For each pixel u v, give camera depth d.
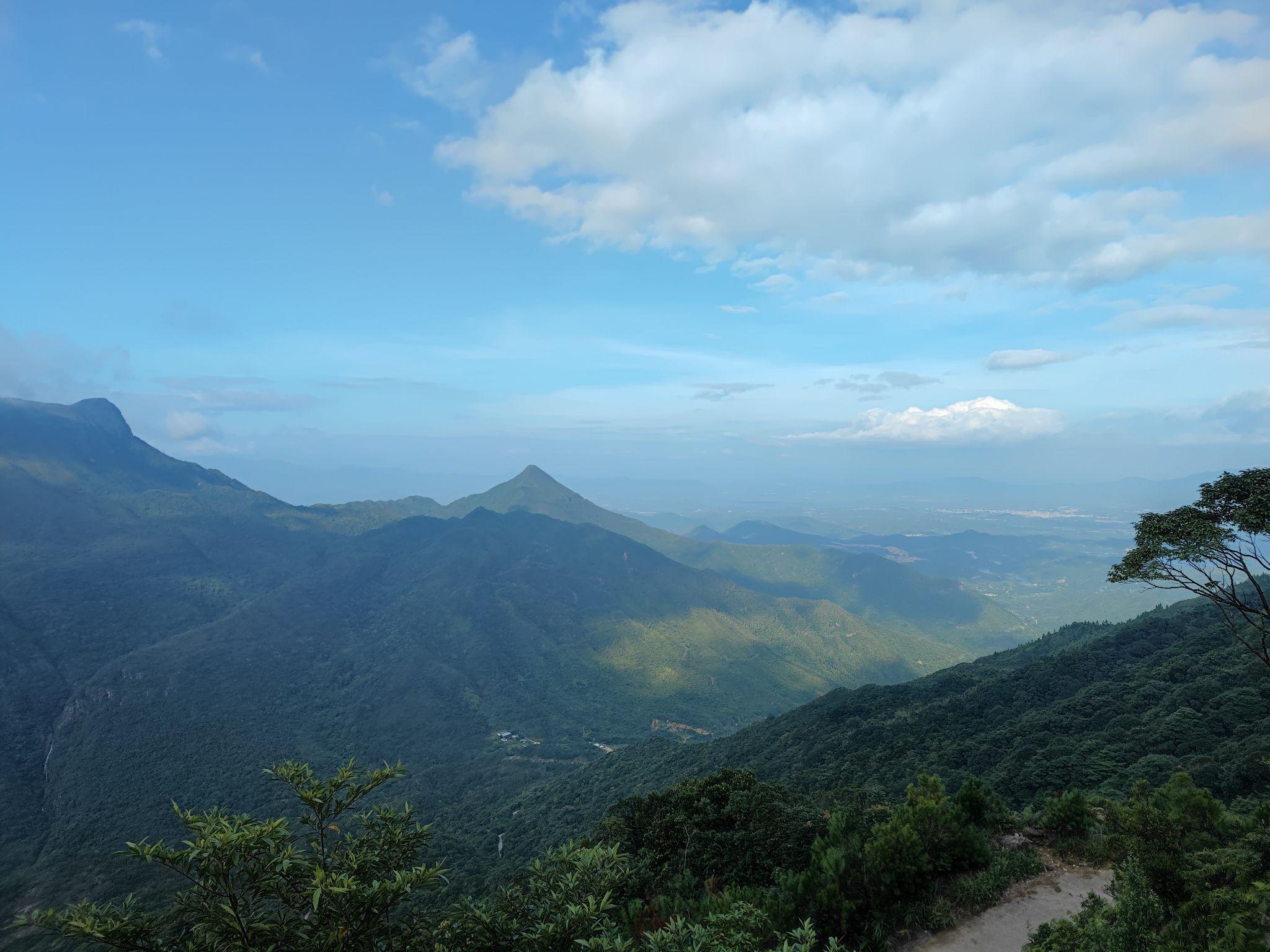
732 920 6.82
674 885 13.99
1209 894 10.43
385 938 5.77
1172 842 12.56
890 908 11.74
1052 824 15.49
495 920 6.24
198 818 5.41
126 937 4.93
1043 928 10.75
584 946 5.99
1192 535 15.41
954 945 11.12
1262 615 15.41
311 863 5.66
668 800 18.80
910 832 12.63
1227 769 29.20
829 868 12.05
